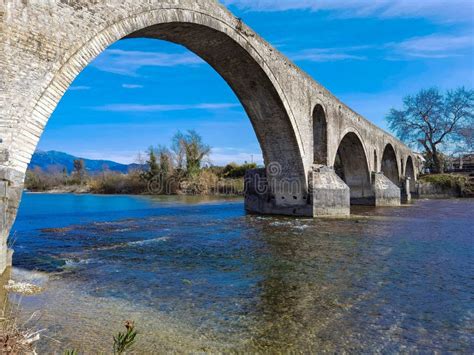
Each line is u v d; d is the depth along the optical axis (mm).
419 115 62000
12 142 8969
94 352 5496
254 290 8750
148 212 29750
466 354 5652
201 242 15148
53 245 14445
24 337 4441
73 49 10234
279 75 20844
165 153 65562
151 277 9805
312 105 24984
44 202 44812
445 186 56719
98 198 55031
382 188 37031
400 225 20750
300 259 12055
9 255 10445
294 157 23734
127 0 11781
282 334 6266
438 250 13625
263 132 23812
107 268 10719
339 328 6559
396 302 7992
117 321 6742
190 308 7480
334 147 28547
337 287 9047
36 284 8930
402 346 5883
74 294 8258
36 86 9422
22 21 9219
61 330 6277
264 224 20844
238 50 18016
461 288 9023
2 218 9000
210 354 5527
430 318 7094
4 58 8898
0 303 7402
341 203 24688
